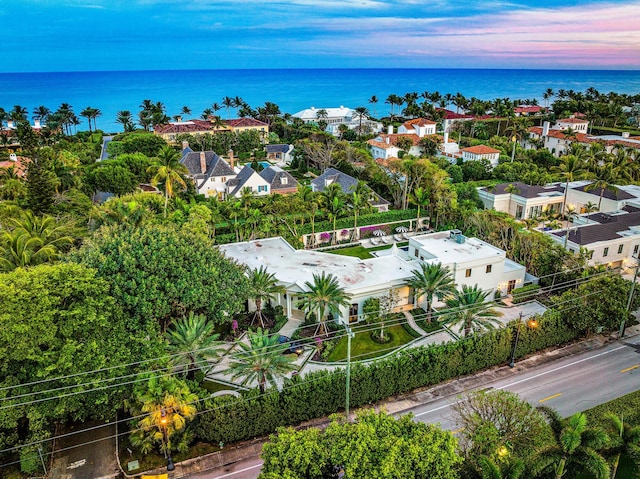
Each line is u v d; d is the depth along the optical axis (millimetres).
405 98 183250
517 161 107500
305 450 22359
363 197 71312
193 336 33062
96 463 30297
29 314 27750
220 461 30625
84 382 27828
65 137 130625
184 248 38562
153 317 34000
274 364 32375
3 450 27000
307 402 33188
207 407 31328
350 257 52469
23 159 78188
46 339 27672
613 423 25688
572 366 40531
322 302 41562
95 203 76938
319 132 125438
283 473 21781
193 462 30547
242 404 31516
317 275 45875
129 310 33969
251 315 46438
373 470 20781
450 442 22656
